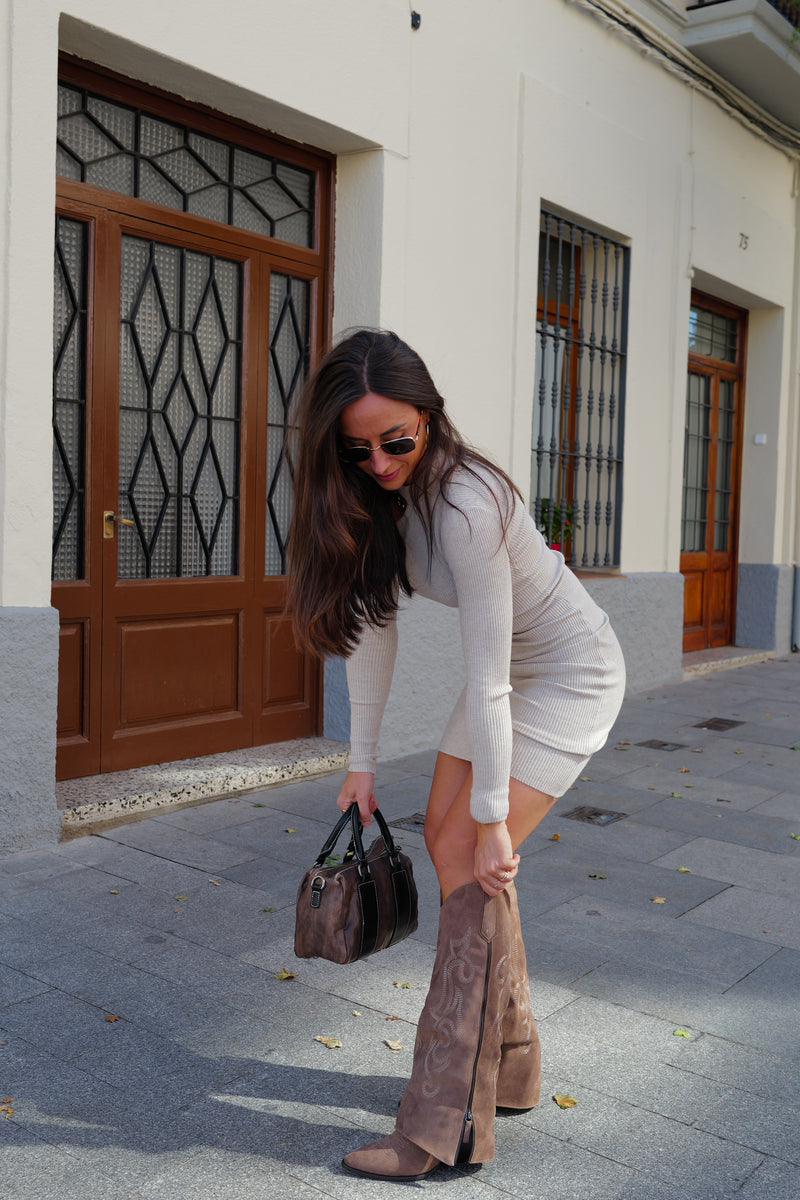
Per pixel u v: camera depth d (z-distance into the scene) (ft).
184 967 9.33
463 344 18.84
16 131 11.54
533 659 6.80
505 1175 6.56
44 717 12.17
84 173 13.65
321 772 16.16
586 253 24.17
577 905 11.29
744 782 17.07
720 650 32.09
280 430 16.81
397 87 16.78
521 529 6.36
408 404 5.98
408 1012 8.66
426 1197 6.30
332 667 17.29
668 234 25.29
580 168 21.58
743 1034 8.49
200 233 15.10
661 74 24.45
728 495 32.73
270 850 12.50
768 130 29.37
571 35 21.25
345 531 6.21
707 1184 6.50
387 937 6.79
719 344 31.76
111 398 14.05
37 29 11.66
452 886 6.68
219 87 14.25
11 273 11.61
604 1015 8.75
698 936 10.55
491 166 19.13
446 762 7.04
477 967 6.54
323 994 8.94
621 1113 7.29
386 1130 6.95
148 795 13.60
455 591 6.48
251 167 15.93
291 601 6.66
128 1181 6.34
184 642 15.33
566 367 22.56
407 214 17.31
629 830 14.20
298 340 17.04
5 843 11.94
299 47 15.01
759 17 24.04
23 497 11.91
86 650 13.94
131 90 13.97
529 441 20.58
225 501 15.98
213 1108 7.14
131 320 14.34
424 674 18.33
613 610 24.02
